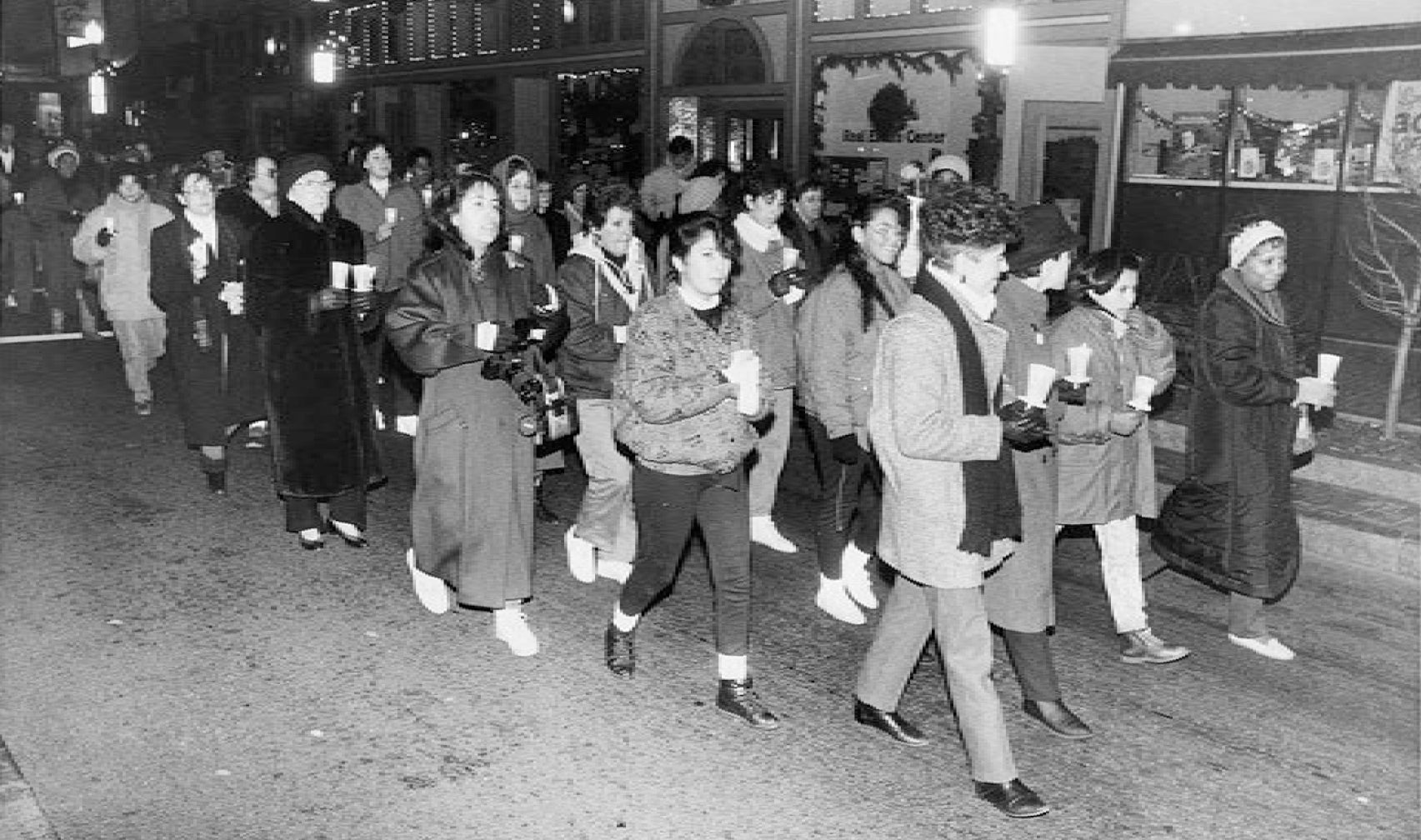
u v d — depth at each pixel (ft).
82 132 117.19
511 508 18.89
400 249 32.65
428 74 79.66
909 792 15.58
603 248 21.65
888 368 14.15
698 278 16.22
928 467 14.20
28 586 22.31
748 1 53.93
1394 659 20.03
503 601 19.02
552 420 19.15
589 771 16.02
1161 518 20.45
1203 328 18.90
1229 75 34.96
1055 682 17.11
